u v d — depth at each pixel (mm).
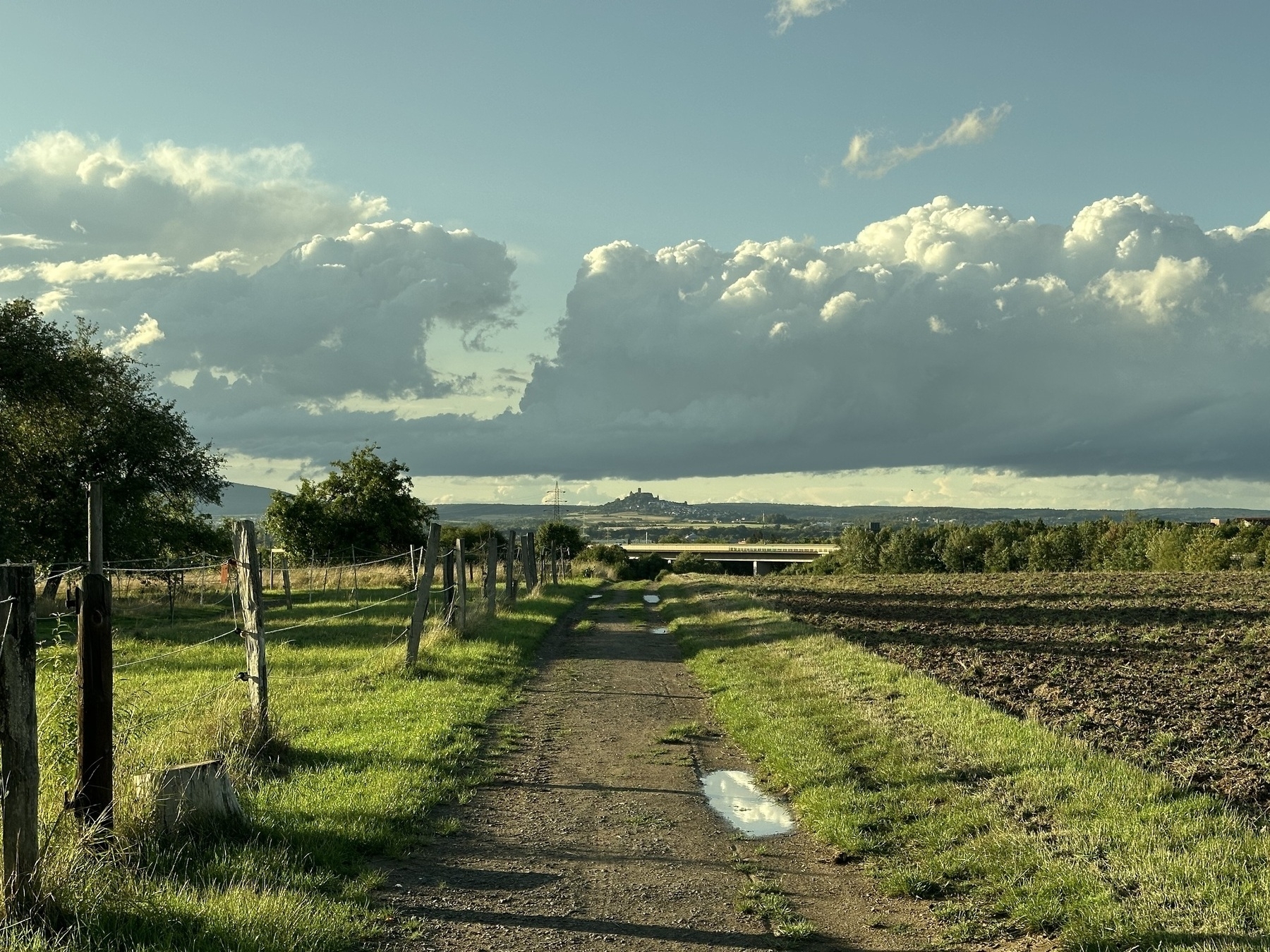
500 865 7469
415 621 16953
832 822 8469
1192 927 5711
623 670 19078
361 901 6418
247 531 10727
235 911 5758
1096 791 8406
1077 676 16109
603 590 58188
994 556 97562
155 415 41188
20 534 32250
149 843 6766
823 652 18828
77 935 5223
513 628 24719
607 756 11586
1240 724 11836
